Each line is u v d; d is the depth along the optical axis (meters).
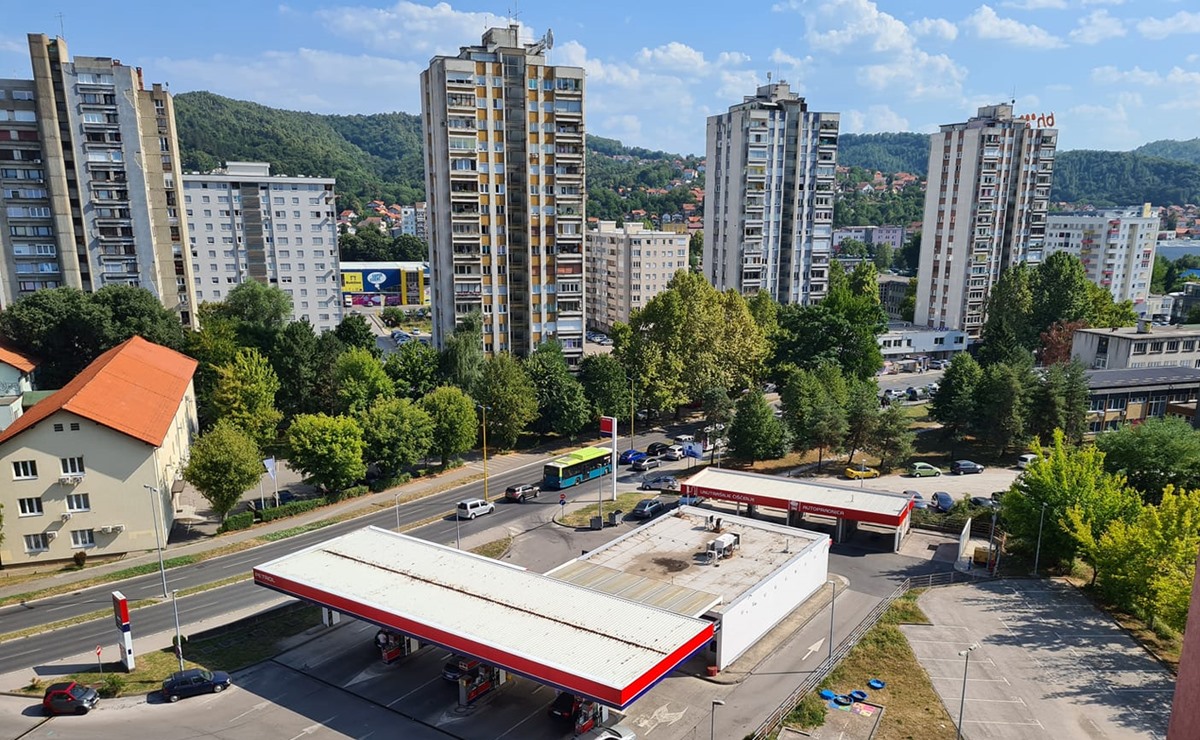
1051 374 93.69
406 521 71.75
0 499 60.09
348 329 114.38
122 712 41.97
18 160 107.00
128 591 57.72
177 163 116.06
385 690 44.31
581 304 113.69
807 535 58.38
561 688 37.34
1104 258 193.75
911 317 181.50
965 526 62.41
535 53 107.69
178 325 106.62
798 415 91.19
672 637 40.84
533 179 107.38
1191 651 14.16
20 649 49.22
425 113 108.44
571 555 63.81
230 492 67.19
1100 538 56.66
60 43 105.25
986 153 148.00
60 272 110.81
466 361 97.75
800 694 43.44
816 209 152.12
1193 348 111.62
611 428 74.88
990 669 46.31
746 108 142.12
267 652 48.59
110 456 62.28
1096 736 40.06
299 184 150.88
